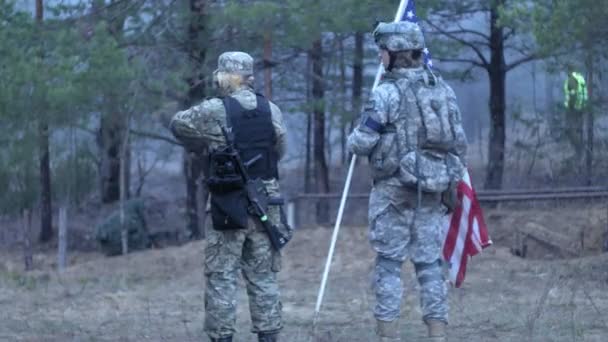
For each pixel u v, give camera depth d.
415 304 21.17
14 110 34.72
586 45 27.77
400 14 18.55
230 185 13.34
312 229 38.84
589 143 36.31
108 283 28.27
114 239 50.62
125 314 20.52
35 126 36.53
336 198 42.91
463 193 16.88
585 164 38.56
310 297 23.44
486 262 29.75
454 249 16.95
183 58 41.03
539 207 39.00
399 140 13.77
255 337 16.83
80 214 60.19
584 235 31.69
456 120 14.05
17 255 52.22
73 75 34.81
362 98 45.91
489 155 51.28
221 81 13.95
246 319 19.39
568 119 38.09
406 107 13.75
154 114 41.47
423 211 14.15
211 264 13.67
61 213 45.19
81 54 36.06
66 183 47.34
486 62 50.69
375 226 14.22
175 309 21.38
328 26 36.75
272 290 13.95
